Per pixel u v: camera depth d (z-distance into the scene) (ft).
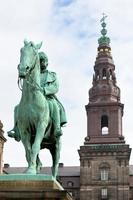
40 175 31.40
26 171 33.06
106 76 334.85
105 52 344.28
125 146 306.55
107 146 307.99
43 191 29.89
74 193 336.08
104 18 356.59
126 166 303.89
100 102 323.16
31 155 33.88
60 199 29.71
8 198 29.86
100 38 351.25
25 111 34.91
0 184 30.99
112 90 329.31
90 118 321.11
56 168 37.58
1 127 216.13
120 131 316.40
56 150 37.47
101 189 300.81
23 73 33.09
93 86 331.77
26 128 35.12
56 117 36.68
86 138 313.53
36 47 35.53
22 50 34.71
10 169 363.76
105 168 304.91
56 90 37.22
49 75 37.52
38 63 35.60
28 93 34.99
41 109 34.71
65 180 341.00
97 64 339.98
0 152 216.74
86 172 305.12
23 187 30.86
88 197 299.58
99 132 315.37
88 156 308.19
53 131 36.76
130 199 319.06
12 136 36.52
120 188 299.58
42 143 37.47
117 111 320.70
